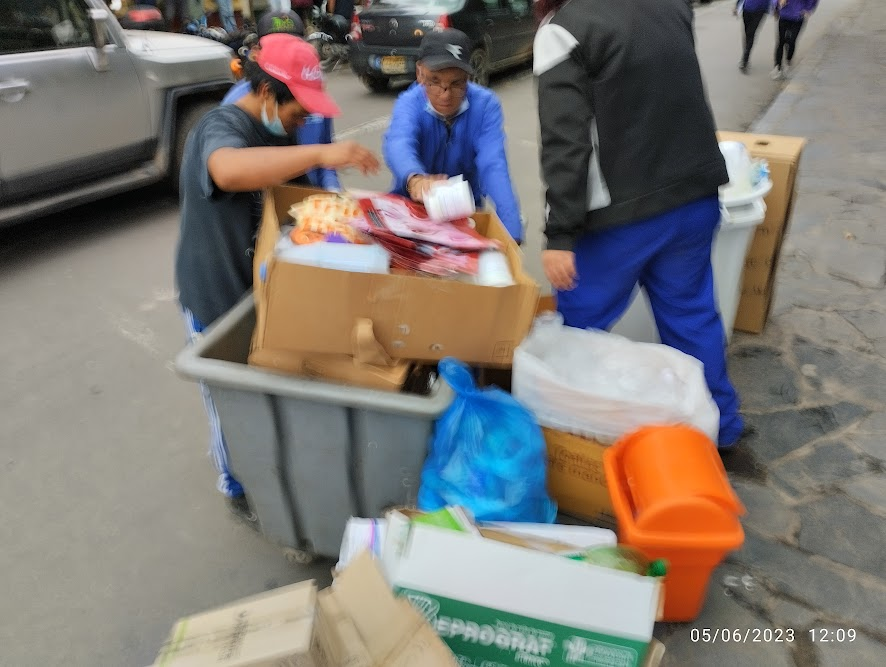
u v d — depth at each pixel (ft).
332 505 6.66
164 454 9.36
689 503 5.63
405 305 5.56
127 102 15.85
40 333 12.22
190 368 5.88
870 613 6.89
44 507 8.50
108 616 7.14
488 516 5.89
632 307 9.09
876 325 11.71
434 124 8.39
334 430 6.06
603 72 6.41
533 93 29.89
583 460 6.64
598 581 5.00
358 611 4.69
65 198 15.16
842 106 25.68
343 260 5.63
